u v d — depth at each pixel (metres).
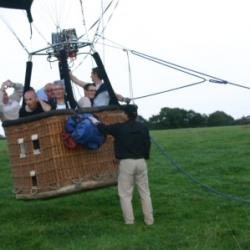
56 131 7.33
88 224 8.14
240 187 11.15
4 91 8.32
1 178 14.17
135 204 9.77
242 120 49.59
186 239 6.97
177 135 24.47
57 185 7.37
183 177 12.76
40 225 8.29
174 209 9.08
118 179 7.84
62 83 7.77
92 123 7.30
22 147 7.80
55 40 7.50
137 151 7.71
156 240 7.00
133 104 7.91
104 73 7.83
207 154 16.70
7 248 7.08
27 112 7.83
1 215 9.35
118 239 7.11
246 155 16.02
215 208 9.05
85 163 7.55
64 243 7.09
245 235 7.09
